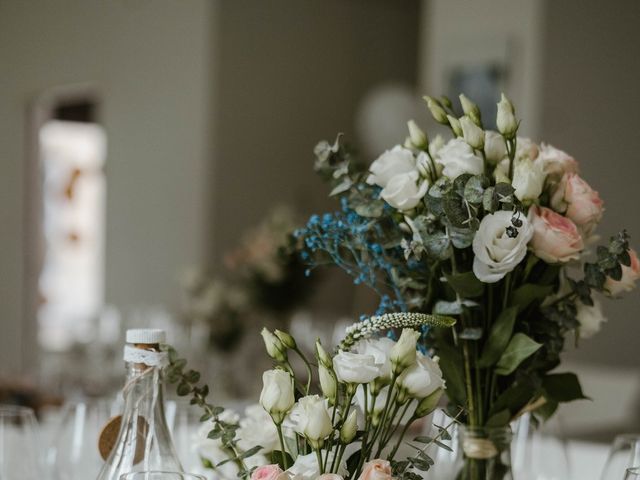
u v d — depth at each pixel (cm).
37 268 820
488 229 115
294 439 106
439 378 101
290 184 718
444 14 590
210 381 397
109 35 728
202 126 660
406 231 126
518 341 123
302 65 727
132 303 705
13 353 802
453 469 124
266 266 434
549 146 130
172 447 113
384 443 103
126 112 715
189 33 672
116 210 721
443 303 123
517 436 139
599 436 319
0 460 138
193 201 663
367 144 643
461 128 123
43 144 826
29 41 789
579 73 560
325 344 452
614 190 577
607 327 563
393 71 794
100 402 143
